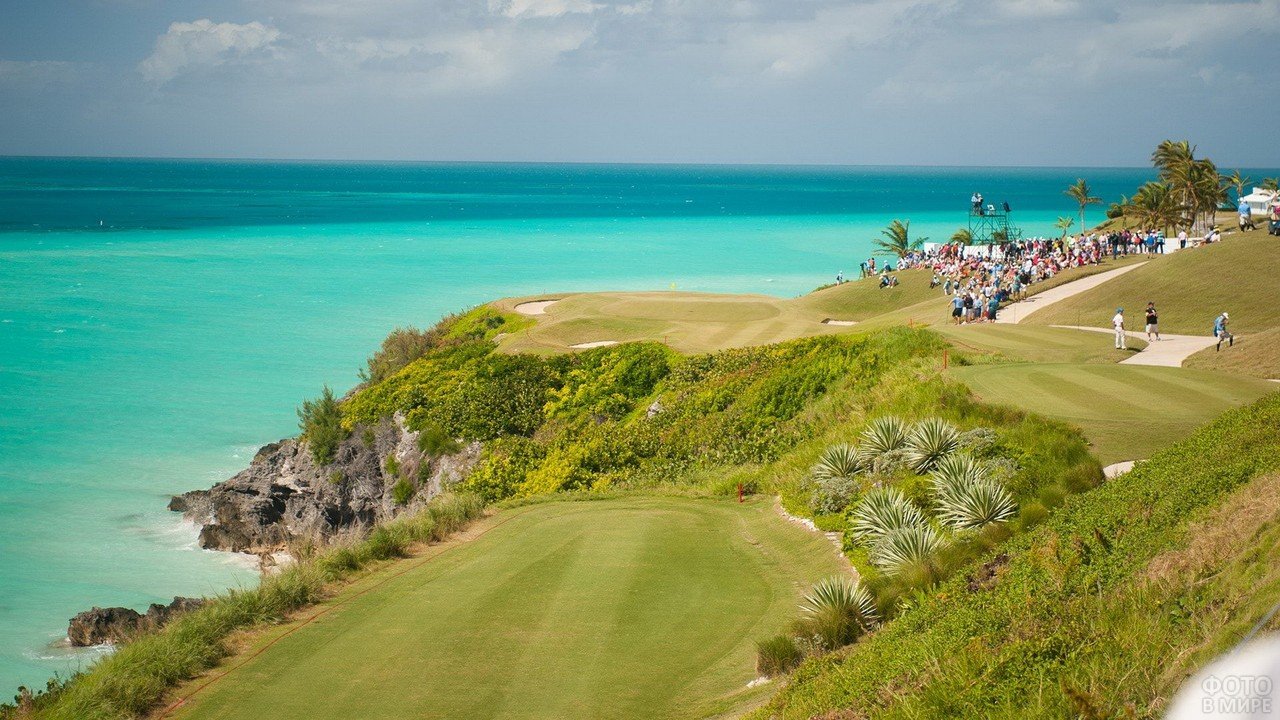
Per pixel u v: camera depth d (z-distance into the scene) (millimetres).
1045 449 23312
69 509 41719
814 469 26875
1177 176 94688
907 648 12852
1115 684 8938
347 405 48375
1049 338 44469
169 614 30734
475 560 22906
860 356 37781
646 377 45406
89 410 55469
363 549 23438
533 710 14797
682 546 23469
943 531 20562
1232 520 11828
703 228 181500
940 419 25484
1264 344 37719
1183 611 10031
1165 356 41000
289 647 17891
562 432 41156
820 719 11719
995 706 9602
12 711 16734
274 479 45094
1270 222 66500
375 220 188750
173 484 45031
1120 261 72250
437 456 42938
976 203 104688
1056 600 12172
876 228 184750
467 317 64125
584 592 20141
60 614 32281
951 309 60719
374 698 15469
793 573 20984
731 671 15875
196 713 15375
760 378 39781
